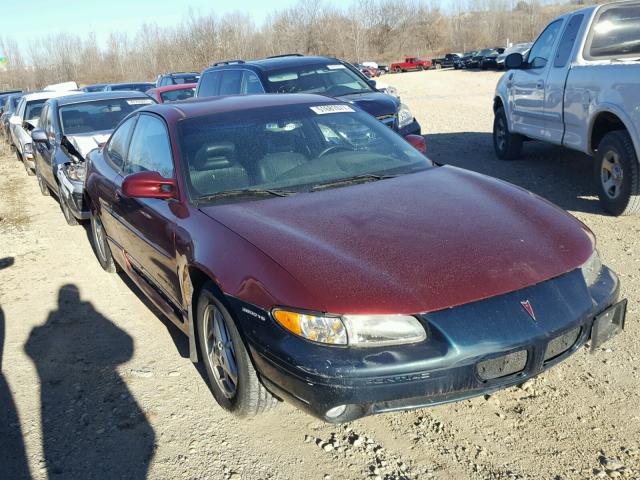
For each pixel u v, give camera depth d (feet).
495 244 9.85
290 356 8.78
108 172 16.74
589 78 21.48
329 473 9.50
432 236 10.00
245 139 13.23
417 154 14.15
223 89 30.99
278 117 14.02
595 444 9.71
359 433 10.42
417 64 181.37
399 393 8.58
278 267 9.41
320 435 10.45
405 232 10.13
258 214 11.05
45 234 24.88
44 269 20.40
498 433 10.15
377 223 10.46
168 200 12.56
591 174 26.48
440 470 9.39
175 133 13.21
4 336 15.30
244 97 15.28
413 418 10.72
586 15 23.26
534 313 9.07
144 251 13.83
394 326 8.64
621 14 23.02
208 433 10.69
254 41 207.62
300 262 9.42
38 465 10.14
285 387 9.05
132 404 11.75
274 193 12.04
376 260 9.41
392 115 26.03
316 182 12.48
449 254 9.53
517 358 8.95
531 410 10.67
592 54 22.99
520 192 12.23
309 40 218.38
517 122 28.55
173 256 11.93
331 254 9.55
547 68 25.26
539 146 33.94
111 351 14.06
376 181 12.51
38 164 31.58
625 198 19.69
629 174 19.34
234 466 9.82
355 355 8.57
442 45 252.21
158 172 13.14
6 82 216.95
